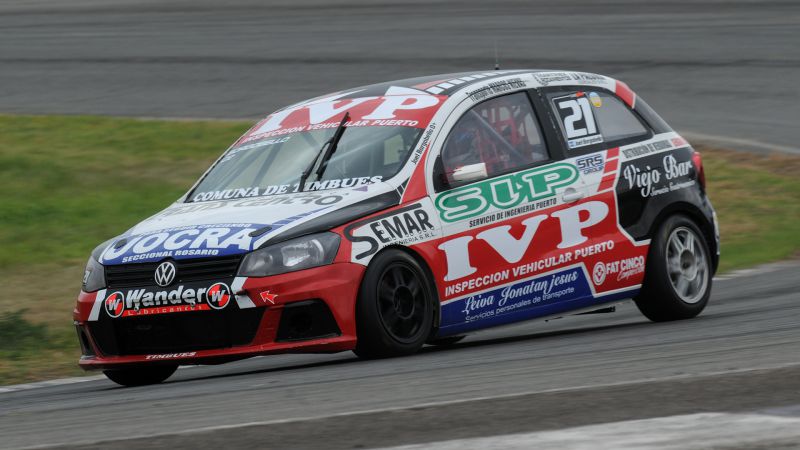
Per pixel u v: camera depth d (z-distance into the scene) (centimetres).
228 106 6569
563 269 2469
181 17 10075
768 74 6944
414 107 2442
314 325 2122
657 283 2612
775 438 1183
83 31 9444
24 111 6575
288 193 2325
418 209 2277
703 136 5778
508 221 2392
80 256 4062
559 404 1430
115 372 2294
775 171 5228
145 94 6988
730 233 4384
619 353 1991
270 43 8562
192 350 2136
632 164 2622
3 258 3997
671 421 1275
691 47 7725
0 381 2542
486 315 2353
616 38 8112
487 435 1261
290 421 1416
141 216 4644
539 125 2531
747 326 2306
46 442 1411
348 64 7625
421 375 1842
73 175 5209
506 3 10038
